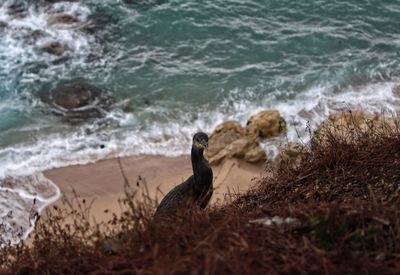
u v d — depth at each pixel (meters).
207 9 30.73
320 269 7.96
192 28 29.77
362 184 11.88
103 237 10.41
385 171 12.07
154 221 9.56
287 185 12.51
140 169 21.62
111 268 8.50
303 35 29.69
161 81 26.62
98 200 19.52
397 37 30.09
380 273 8.04
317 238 8.79
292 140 22.78
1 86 25.81
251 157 20.61
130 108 25.11
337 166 12.45
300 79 27.25
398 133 13.48
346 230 8.86
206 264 7.60
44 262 9.26
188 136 23.83
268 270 7.88
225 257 7.77
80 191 20.19
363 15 31.17
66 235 10.44
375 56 28.84
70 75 26.64
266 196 12.61
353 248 8.52
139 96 25.78
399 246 8.50
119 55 27.97
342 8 31.45
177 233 8.80
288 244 8.36
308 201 10.45
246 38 29.33
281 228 9.01
